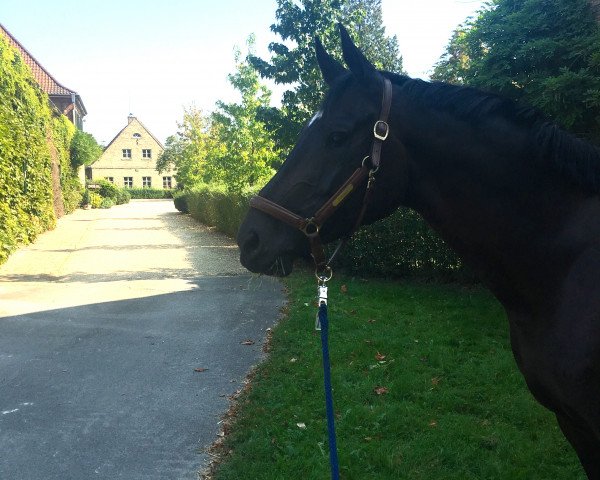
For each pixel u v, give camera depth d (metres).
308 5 8.39
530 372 1.53
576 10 5.20
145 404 3.73
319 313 1.64
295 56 8.49
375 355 4.55
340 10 8.78
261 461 2.92
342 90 1.55
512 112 1.54
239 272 9.34
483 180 1.52
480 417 3.46
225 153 14.55
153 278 8.78
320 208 1.53
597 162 1.47
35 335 5.40
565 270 1.46
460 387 3.90
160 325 5.80
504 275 1.56
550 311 1.47
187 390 3.97
